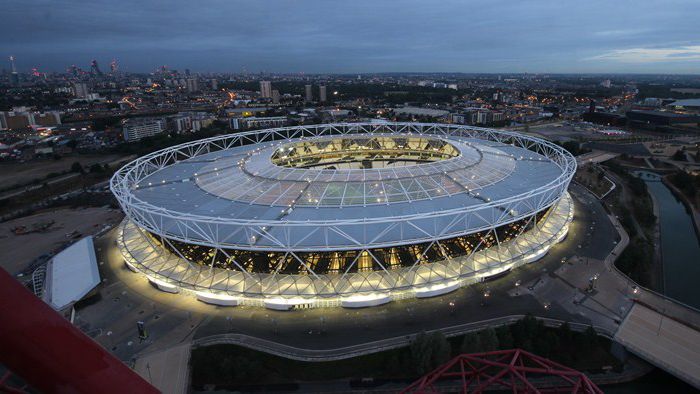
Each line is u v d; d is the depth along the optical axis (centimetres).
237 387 6900
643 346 7300
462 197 9406
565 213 11488
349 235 7900
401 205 8900
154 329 7888
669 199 17475
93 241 11788
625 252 10438
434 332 7100
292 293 7856
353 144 16312
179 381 6794
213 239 7738
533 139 14750
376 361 7212
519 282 9219
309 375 7025
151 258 9212
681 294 9806
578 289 8969
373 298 8181
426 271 8438
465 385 5169
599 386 7012
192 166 12650
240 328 7869
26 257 11688
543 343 7338
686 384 7019
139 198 9844
